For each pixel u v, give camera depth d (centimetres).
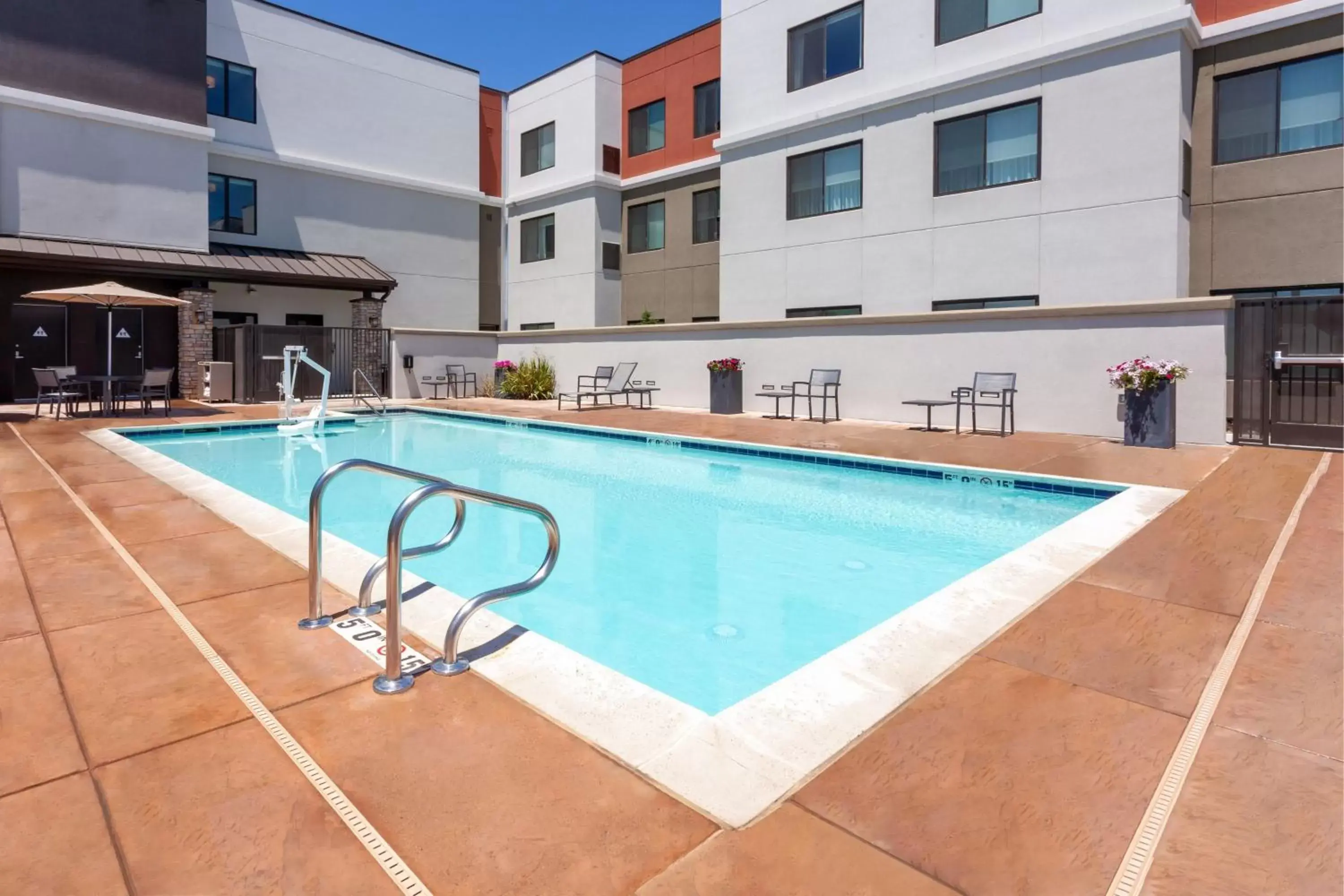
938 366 1228
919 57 1467
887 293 1526
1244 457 864
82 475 775
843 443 1048
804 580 545
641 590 524
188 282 1756
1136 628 362
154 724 273
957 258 1424
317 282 1888
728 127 1805
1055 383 1107
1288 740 260
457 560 592
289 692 299
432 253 2302
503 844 209
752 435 1148
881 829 215
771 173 1716
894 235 1509
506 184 2516
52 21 1598
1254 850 203
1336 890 188
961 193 1412
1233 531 538
